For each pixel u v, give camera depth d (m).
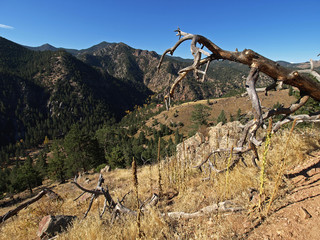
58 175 38.06
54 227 4.43
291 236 2.20
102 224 3.79
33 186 44.06
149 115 190.00
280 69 2.97
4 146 162.12
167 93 3.15
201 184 4.90
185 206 3.80
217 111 129.38
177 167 5.79
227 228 2.63
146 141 104.88
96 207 6.16
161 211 3.96
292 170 3.76
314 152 4.26
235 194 3.54
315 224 2.25
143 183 6.91
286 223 2.42
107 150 59.88
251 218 2.74
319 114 3.28
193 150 8.56
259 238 2.32
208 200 3.79
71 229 3.83
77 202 7.30
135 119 195.12
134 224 3.34
